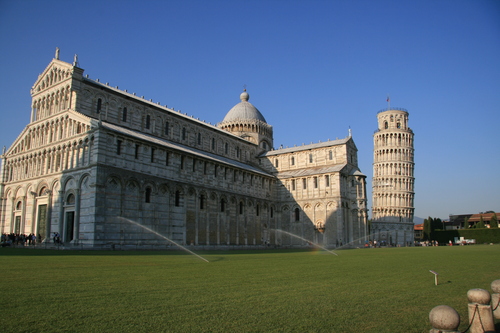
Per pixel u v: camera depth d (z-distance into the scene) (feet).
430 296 63.00
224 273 90.43
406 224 553.64
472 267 111.86
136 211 229.25
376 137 582.76
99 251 178.09
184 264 112.37
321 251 244.63
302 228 352.49
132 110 277.44
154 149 247.29
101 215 209.15
